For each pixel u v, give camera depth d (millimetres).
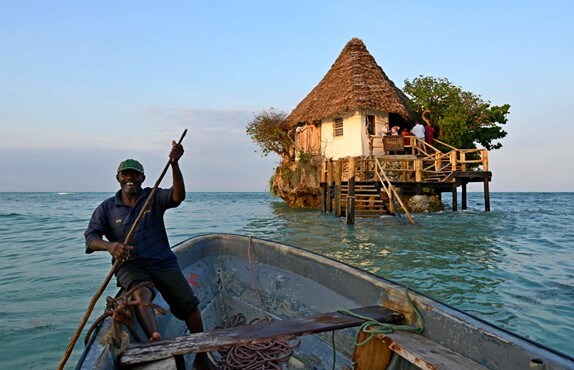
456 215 19125
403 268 9117
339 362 3572
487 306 6543
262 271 5121
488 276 8406
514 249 11430
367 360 3084
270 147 29375
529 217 21797
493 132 27125
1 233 16797
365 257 10289
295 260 4723
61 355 4949
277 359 3738
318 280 4348
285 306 4496
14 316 6219
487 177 19844
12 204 51375
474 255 10539
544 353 2148
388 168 18938
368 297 3613
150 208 3553
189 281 4809
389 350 3010
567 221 19562
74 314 6328
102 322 2768
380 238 13141
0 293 7461
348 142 21938
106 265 9984
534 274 8578
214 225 20156
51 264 10117
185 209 37156
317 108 22781
